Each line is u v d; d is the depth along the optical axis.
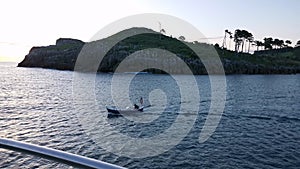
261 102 52.50
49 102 49.22
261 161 18.92
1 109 40.22
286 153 20.72
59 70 167.00
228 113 40.19
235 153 20.72
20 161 12.81
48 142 23.58
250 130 29.05
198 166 17.89
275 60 195.00
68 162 2.55
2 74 133.75
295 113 40.09
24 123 30.97
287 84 96.44
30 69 175.62
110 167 2.36
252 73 159.00
